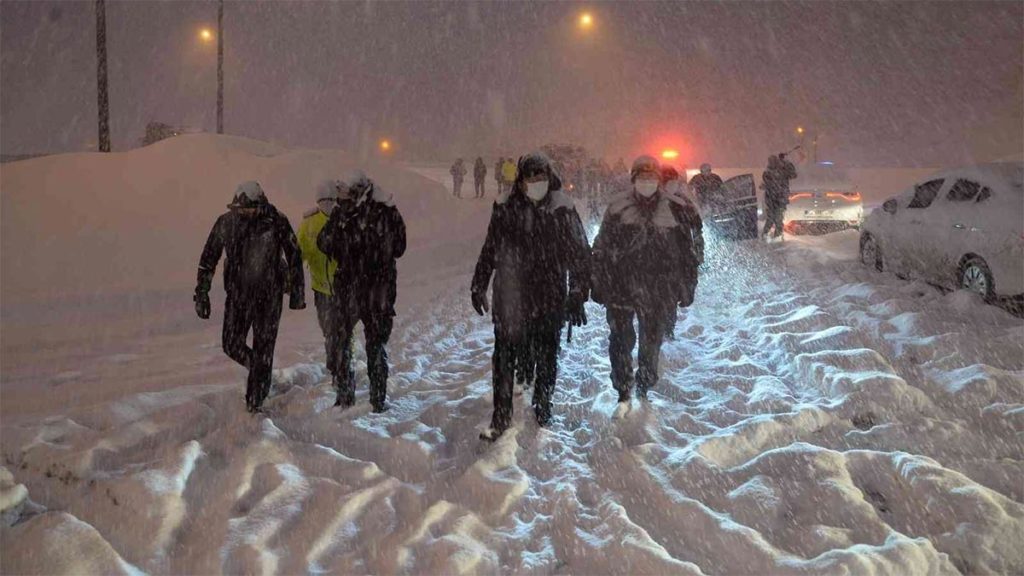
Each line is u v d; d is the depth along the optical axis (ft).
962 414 19.88
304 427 20.10
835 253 52.65
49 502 15.58
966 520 14.53
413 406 22.18
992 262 31.91
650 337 21.48
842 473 16.26
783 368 24.47
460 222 69.00
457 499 16.10
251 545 13.91
